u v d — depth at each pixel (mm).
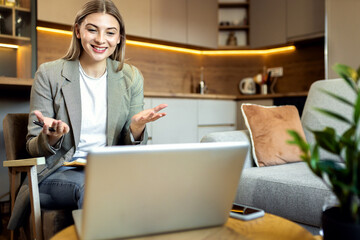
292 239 725
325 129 627
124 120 1531
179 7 3969
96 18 1390
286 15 4078
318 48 4125
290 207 1305
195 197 733
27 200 1213
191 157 691
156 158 660
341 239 596
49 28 3285
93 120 1470
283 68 4457
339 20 3279
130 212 683
